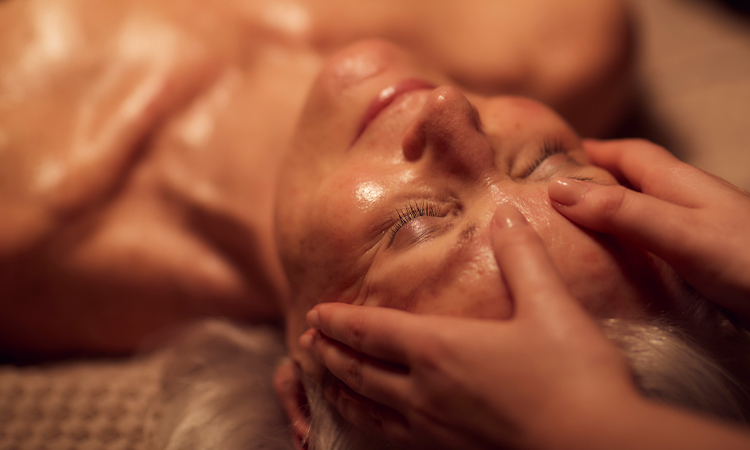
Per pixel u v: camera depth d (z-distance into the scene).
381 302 0.39
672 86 0.72
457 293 0.36
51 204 0.50
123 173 0.52
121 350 0.55
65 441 0.47
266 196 0.51
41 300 0.52
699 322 0.37
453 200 0.39
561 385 0.32
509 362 0.33
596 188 0.37
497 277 0.36
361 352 0.37
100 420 0.48
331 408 0.41
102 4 0.54
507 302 0.36
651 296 0.37
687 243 0.36
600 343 0.33
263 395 0.48
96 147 0.51
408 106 0.42
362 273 0.40
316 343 0.40
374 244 0.40
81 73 0.53
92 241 0.52
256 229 0.51
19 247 0.50
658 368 0.35
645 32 0.78
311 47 0.56
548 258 0.35
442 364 0.34
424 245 0.38
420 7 0.58
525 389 0.32
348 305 0.38
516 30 0.58
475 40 0.58
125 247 0.52
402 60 0.45
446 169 0.39
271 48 0.56
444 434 0.34
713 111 0.68
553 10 0.58
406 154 0.40
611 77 0.59
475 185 0.39
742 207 0.37
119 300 0.53
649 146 0.42
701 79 0.72
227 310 0.55
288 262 0.43
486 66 0.58
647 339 0.36
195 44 0.54
